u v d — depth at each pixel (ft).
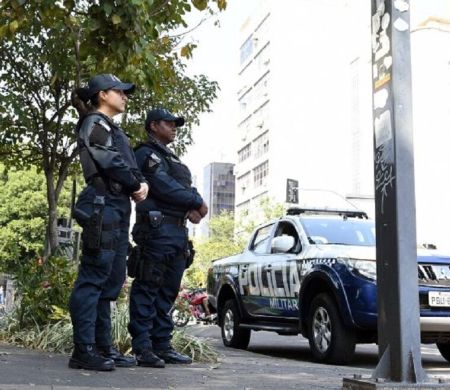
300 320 25.32
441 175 121.39
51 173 40.37
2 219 121.29
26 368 14.79
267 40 221.87
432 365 26.32
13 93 36.78
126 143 15.89
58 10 20.67
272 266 27.96
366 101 164.04
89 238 14.90
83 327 15.12
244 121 247.29
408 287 12.75
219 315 33.24
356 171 170.60
